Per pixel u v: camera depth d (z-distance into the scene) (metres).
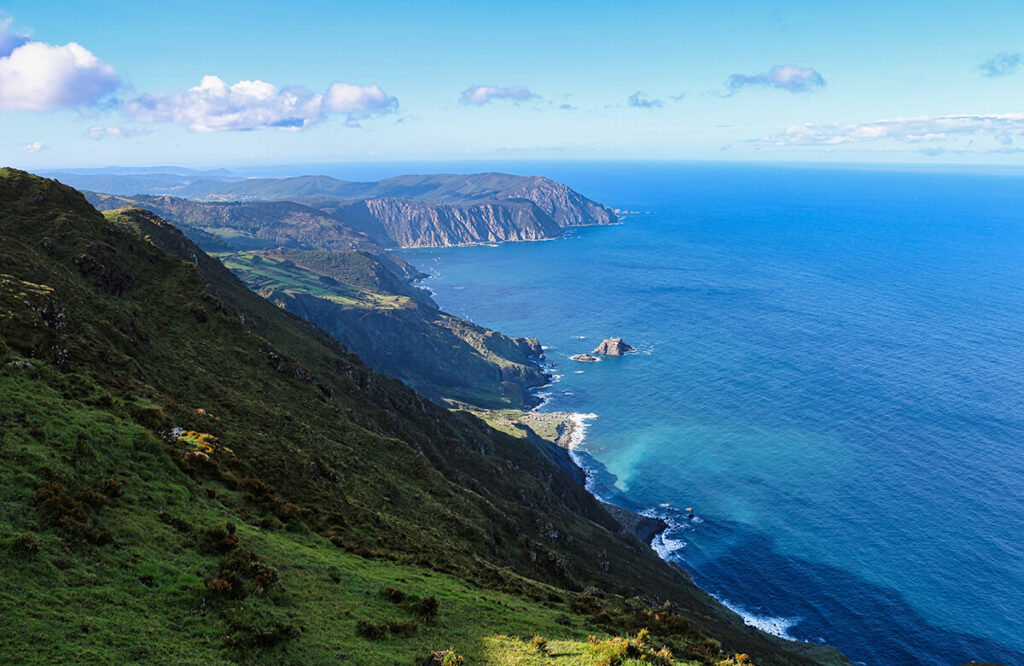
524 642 32.88
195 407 59.19
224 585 26.89
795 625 116.38
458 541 62.44
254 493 43.56
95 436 34.97
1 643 18.95
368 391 117.19
